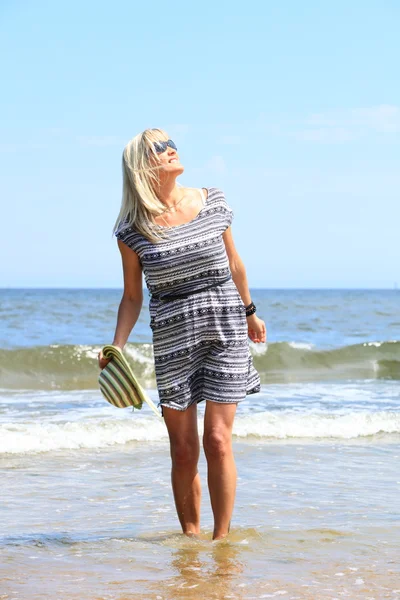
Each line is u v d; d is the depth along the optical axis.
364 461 7.84
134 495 6.31
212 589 3.81
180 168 4.52
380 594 3.75
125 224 4.55
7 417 10.55
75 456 8.02
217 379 4.56
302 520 5.40
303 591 3.78
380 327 38.59
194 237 4.48
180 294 4.51
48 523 5.39
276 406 12.04
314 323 40.47
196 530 4.97
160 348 4.57
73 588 3.83
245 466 7.47
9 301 65.12
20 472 7.16
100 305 53.53
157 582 3.93
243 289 4.92
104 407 11.74
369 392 14.31
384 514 5.62
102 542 4.81
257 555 4.47
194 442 4.77
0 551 4.60
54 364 16.84
